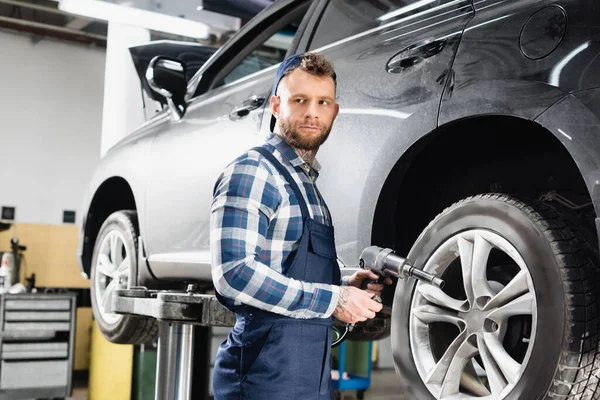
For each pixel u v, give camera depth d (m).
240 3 4.71
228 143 2.15
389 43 1.65
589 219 1.42
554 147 1.47
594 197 1.13
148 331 2.83
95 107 6.27
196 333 2.13
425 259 1.43
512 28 1.34
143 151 2.73
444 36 1.49
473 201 1.36
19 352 4.30
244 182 1.07
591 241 1.26
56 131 6.10
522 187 1.53
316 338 1.09
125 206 3.32
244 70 2.64
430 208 1.68
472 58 1.40
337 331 1.53
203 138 2.31
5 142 5.91
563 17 1.26
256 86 2.15
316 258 1.11
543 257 1.21
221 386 1.11
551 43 1.26
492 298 1.28
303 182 1.14
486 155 1.59
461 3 1.52
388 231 1.59
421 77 1.50
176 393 1.70
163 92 2.49
